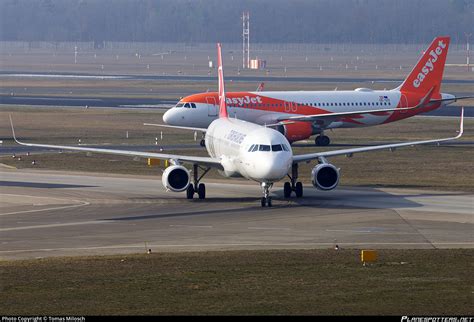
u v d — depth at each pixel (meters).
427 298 125.38
